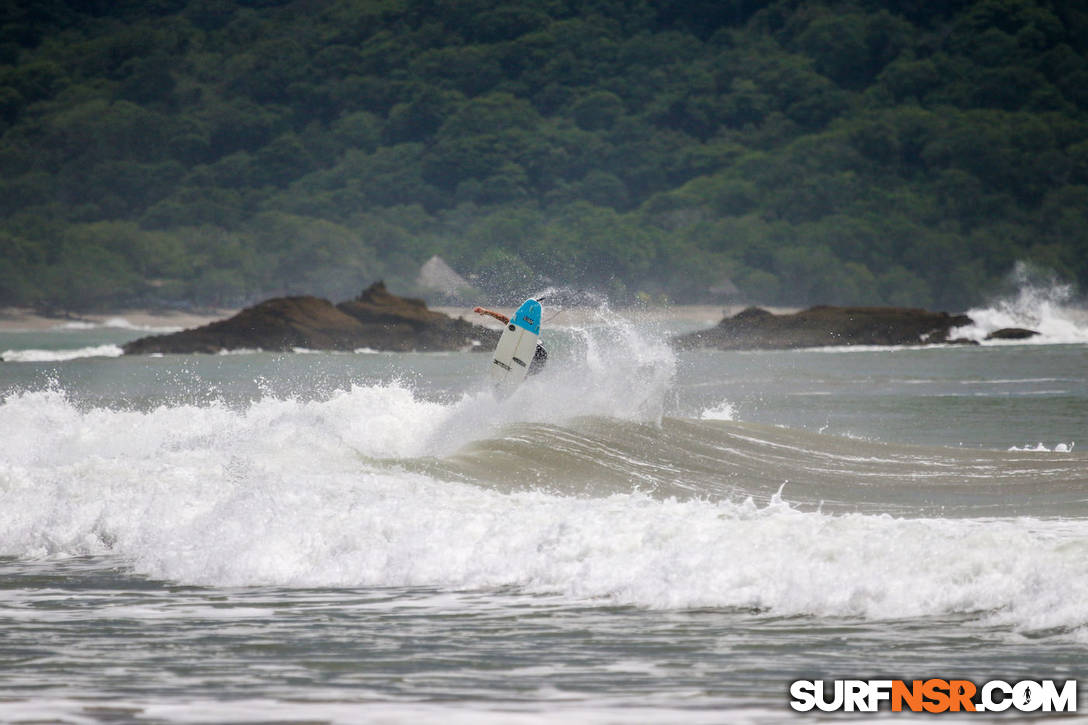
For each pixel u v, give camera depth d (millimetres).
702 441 64812
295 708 25766
